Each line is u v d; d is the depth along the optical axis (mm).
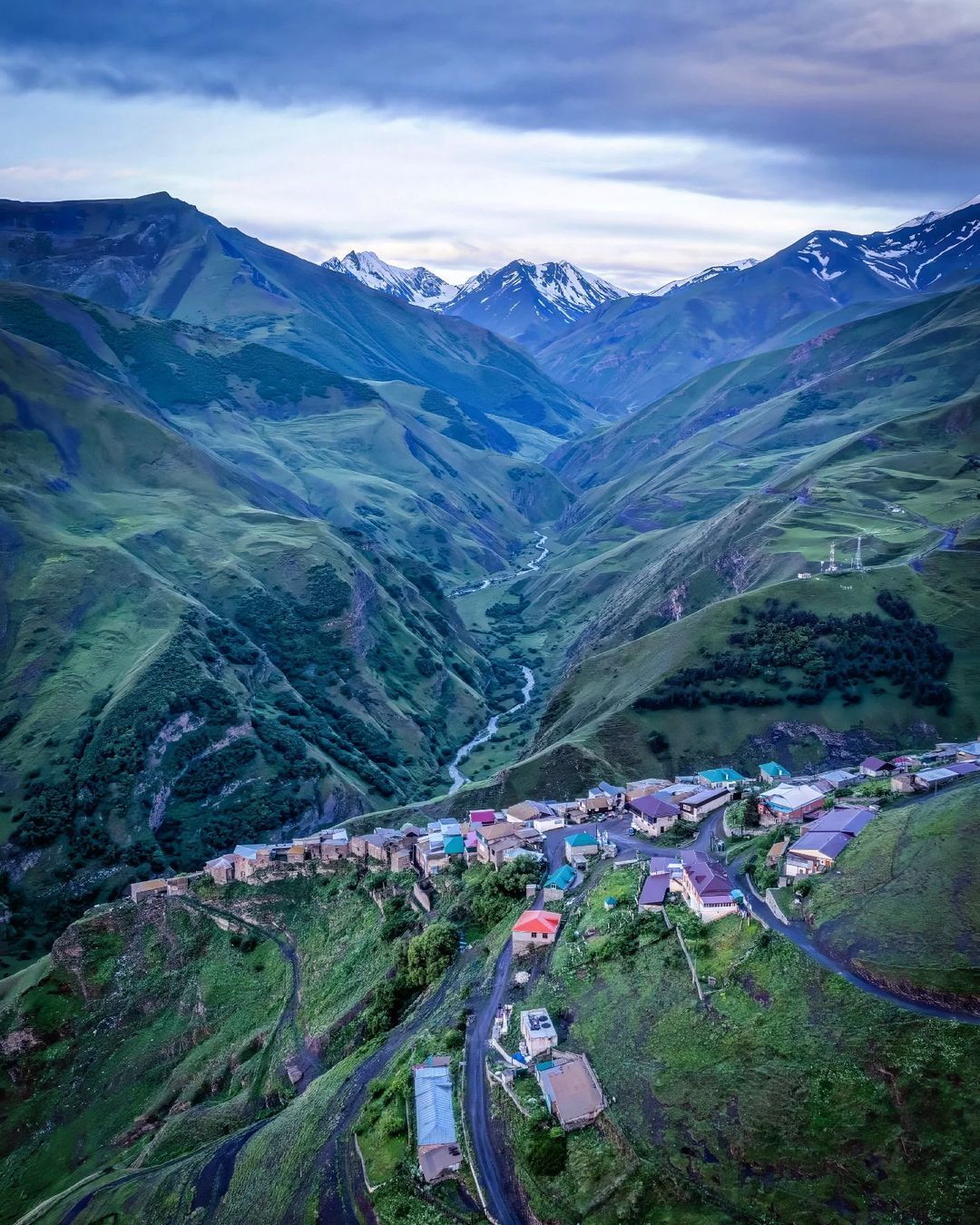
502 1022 92500
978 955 75500
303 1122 95562
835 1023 75125
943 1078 67875
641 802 135000
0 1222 116062
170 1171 102562
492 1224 72375
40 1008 147375
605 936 98250
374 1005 112688
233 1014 135750
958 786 112250
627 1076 79062
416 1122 83000
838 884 90750
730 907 93250
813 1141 68000
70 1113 130750
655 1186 69000
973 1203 60812
